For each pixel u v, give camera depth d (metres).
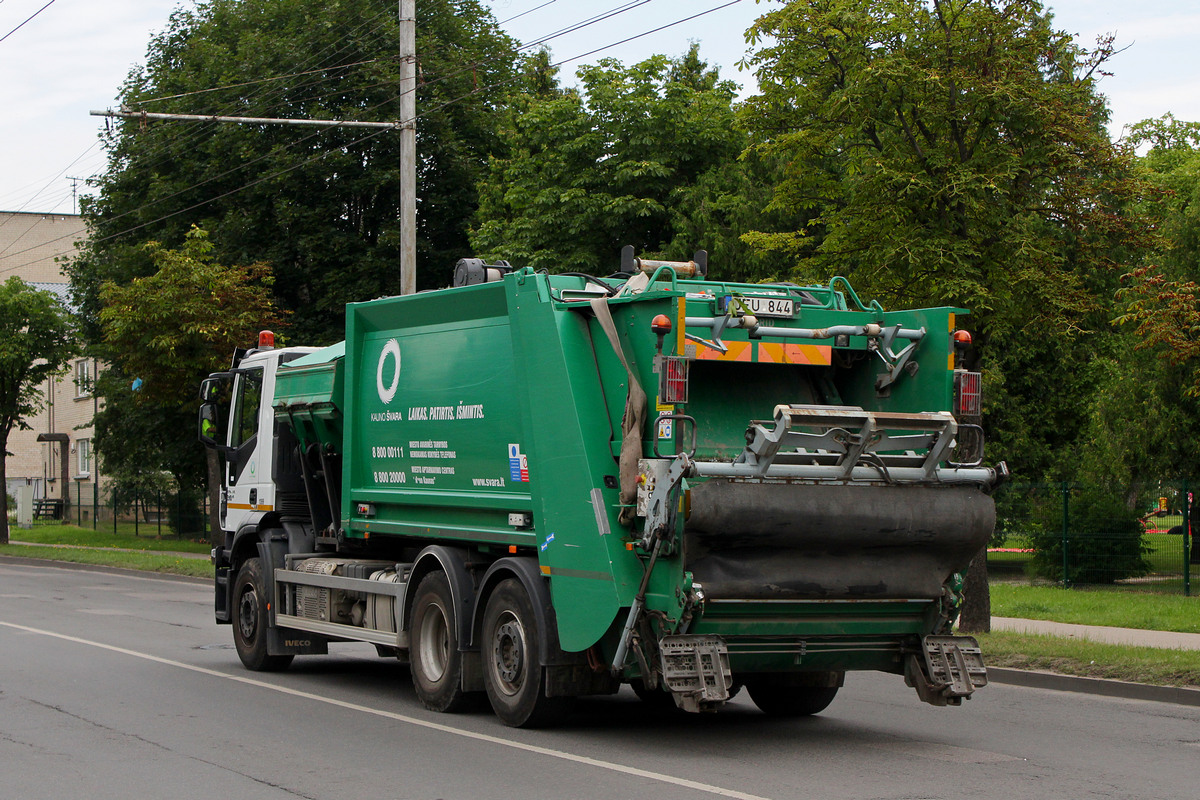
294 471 13.04
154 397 27.61
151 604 21.03
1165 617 16.77
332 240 32.72
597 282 9.64
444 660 10.21
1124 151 15.39
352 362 11.74
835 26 15.03
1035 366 26.92
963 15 14.91
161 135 34.62
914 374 9.09
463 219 34.66
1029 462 26.55
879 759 8.34
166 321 26.52
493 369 9.89
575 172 30.14
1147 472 23.16
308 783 7.43
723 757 8.33
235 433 14.03
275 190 32.72
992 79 14.44
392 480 11.19
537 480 9.19
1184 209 25.05
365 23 34.00
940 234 14.46
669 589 8.16
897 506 8.38
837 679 9.97
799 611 8.44
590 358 9.04
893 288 15.02
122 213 35.38
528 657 9.20
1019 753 8.70
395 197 34.09
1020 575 25.36
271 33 35.09
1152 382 23.39
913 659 8.91
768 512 7.97
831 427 8.09
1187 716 10.54
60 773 7.71
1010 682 12.78
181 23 38.44
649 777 7.61
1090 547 21.36
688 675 8.06
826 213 16.75
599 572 8.56
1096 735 9.52
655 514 8.07
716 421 8.77
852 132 15.04
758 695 10.45
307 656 14.67
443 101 34.00
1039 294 14.66
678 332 8.16
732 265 26.70
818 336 8.87
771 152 16.05
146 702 10.62
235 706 10.45
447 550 10.17
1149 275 15.70
